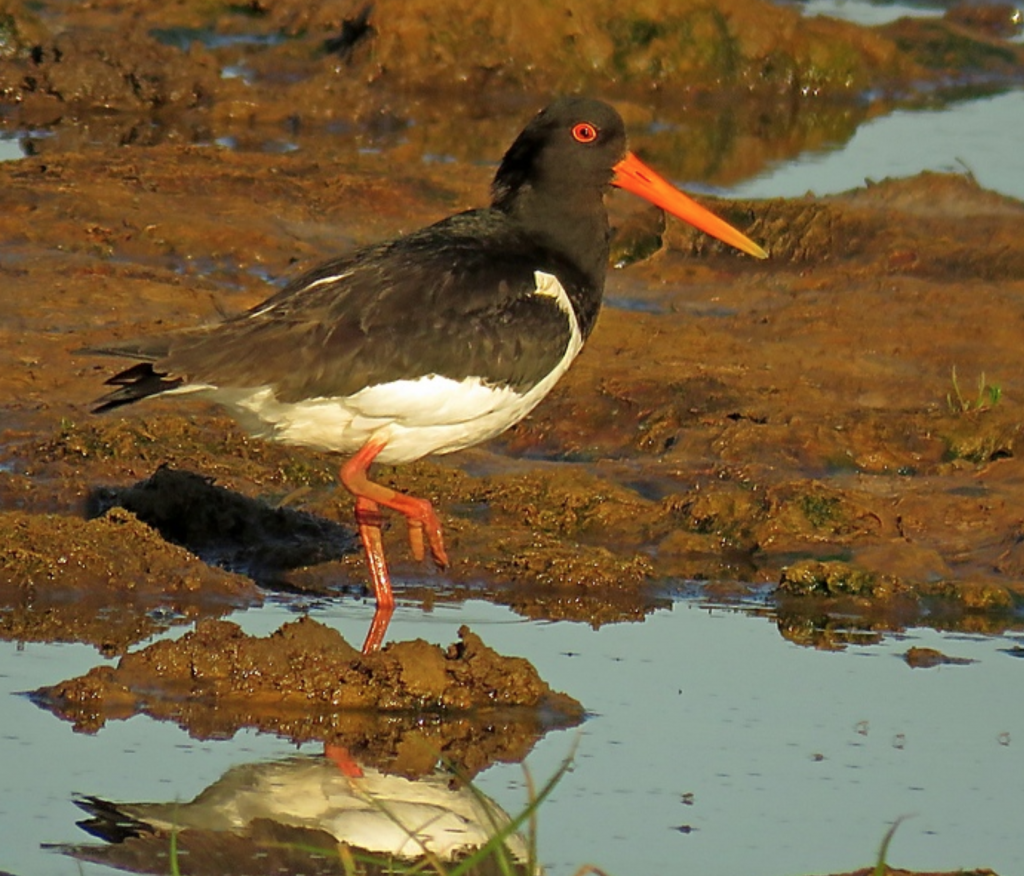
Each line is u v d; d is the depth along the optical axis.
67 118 26.70
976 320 18.61
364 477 11.84
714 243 20.86
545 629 12.62
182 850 9.21
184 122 27.00
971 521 14.30
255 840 9.37
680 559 13.94
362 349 11.30
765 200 21.33
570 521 14.35
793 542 14.05
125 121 26.70
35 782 9.92
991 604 13.13
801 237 20.73
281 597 13.02
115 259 19.47
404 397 11.49
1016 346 18.00
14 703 10.95
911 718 11.18
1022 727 11.06
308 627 11.36
